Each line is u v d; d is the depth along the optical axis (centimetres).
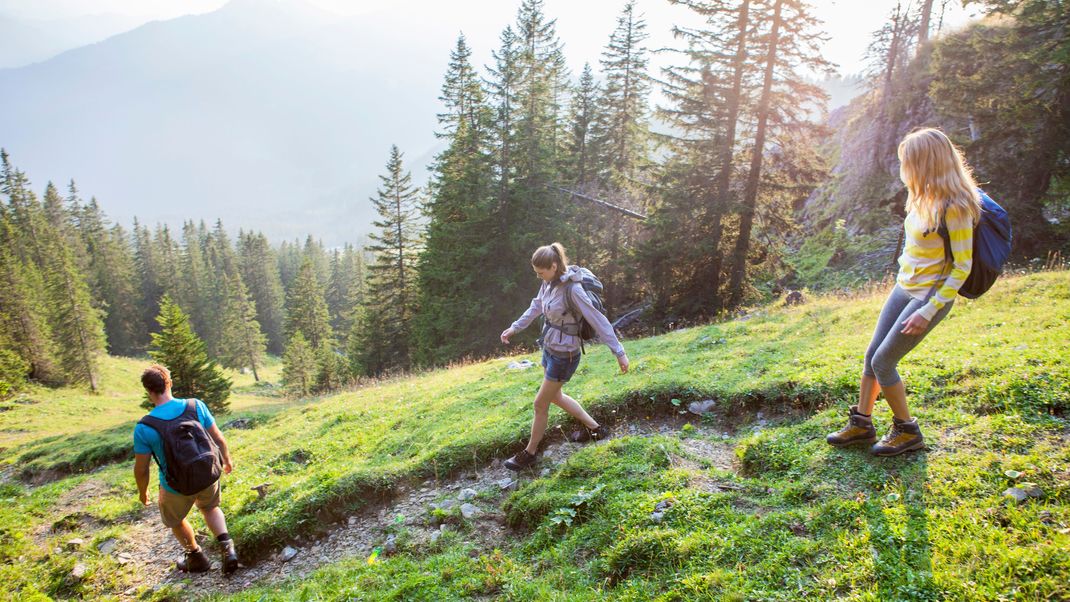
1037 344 505
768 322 998
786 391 566
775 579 302
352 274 9206
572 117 3197
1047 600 244
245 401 3566
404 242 3241
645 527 379
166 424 484
